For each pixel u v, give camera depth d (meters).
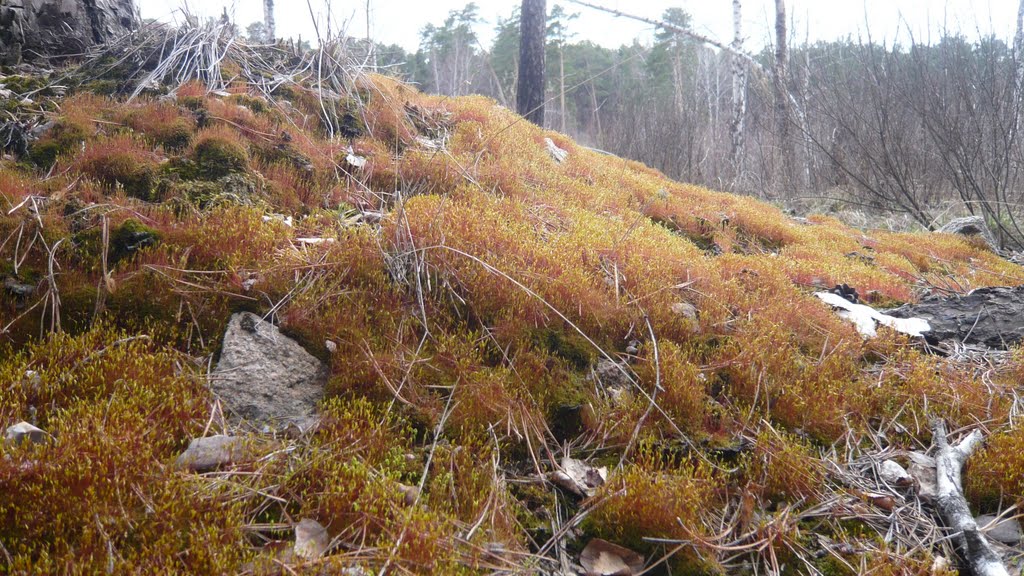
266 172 5.14
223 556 2.28
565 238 4.94
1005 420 3.86
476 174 6.04
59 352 3.10
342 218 4.77
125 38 6.52
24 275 3.53
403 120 7.04
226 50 6.67
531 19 13.06
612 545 2.89
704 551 2.89
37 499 2.36
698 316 4.57
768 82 15.23
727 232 7.44
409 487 2.83
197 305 3.58
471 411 3.34
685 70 36.19
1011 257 9.32
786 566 2.94
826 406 3.86
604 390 3.75
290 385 3.33
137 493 2.49
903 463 3.61
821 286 5.98
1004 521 3.15
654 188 8.52
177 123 5.25
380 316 3.76
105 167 4.51
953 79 11.37
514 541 2.77
